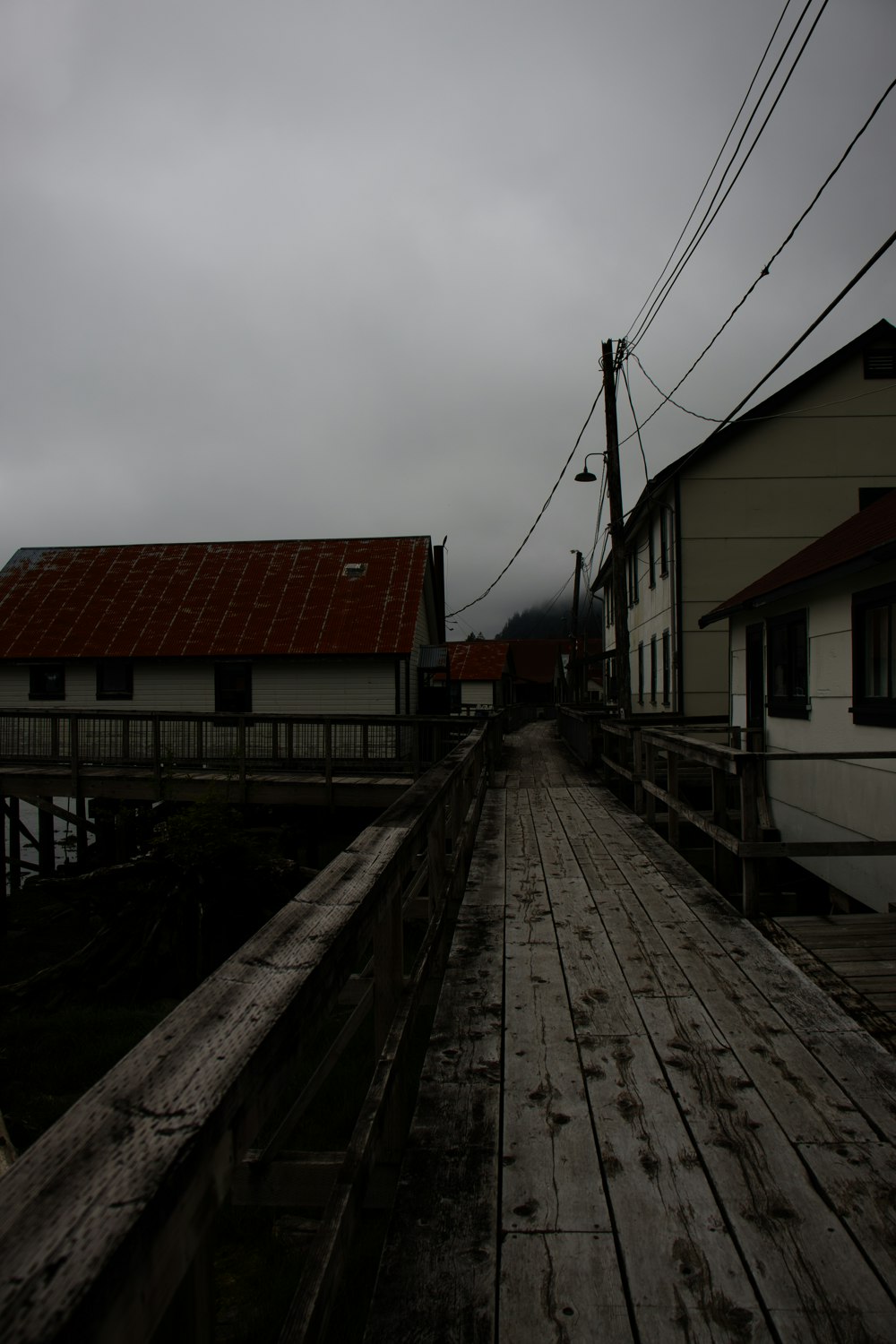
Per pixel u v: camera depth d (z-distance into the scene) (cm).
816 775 875
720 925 496
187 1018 120
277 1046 120
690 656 1766
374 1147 202
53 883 968
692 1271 197
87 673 1955
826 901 886
